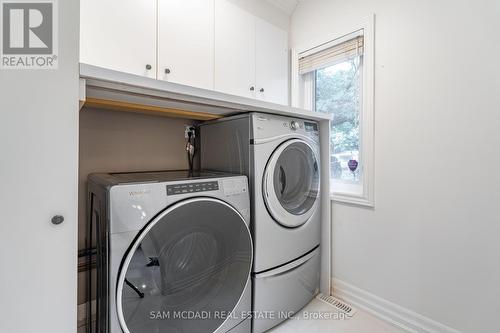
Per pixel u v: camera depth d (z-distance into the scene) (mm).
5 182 635
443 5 1288
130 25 1253
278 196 1458
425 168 1367
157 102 1189
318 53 1949
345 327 1470
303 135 1593
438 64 1312
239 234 1196
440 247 1317
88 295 1173
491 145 1151
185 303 1040
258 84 1860
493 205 1149
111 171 1484
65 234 713
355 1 1691
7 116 637
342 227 1770
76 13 732
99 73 810
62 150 707
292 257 1500
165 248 960
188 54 1466
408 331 1428
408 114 1429
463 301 1241
